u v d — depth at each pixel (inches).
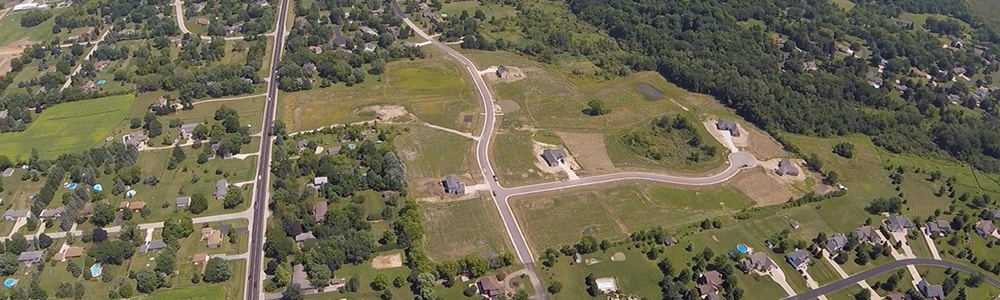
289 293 7691.9
